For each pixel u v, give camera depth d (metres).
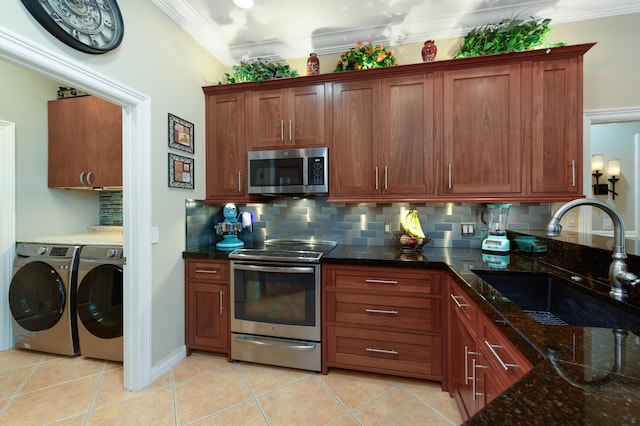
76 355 2.31
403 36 2.45
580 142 1.87
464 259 1.90
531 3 2.14
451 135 2.04
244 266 2.12
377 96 2.17
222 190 2.49
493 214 2.27
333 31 2.49
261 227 2.80
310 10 2.22
